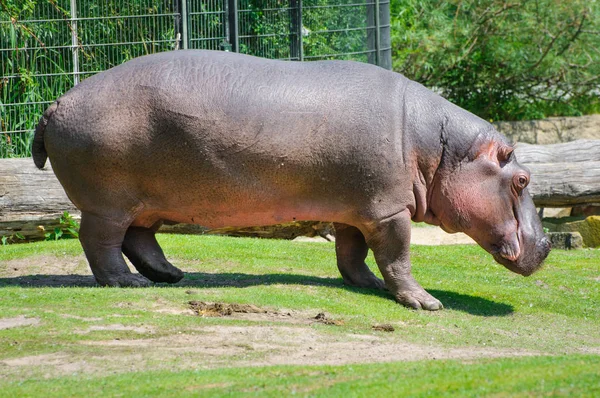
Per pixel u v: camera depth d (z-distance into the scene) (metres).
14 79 28.95
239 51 31.53
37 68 29.33
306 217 17.44
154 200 17.16
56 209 24.92
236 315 15.84
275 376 11.82
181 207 17.22
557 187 27.77
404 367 12.30
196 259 21.39
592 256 24.08
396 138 17.12
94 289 16.91
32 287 17.64
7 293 16.61
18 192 24.61
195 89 16.72
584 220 27.28
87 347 13.49
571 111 45.12
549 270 22.06
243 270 20.50
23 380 11.88
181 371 12.27
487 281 20.73
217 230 25.73
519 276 21.25
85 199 17.12
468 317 17.30
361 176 16.97
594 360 12.69
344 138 16.84
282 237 26.20
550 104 45.75
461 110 17.95
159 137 16.66
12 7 28.42
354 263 18.89
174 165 16.73
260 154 16.72
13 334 13.98
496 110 45.56
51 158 17.28
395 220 17.28
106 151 16.69
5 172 24.59
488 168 17.55
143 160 16.73
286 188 17.00
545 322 17.44
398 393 10.58
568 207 29.05
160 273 18.12
